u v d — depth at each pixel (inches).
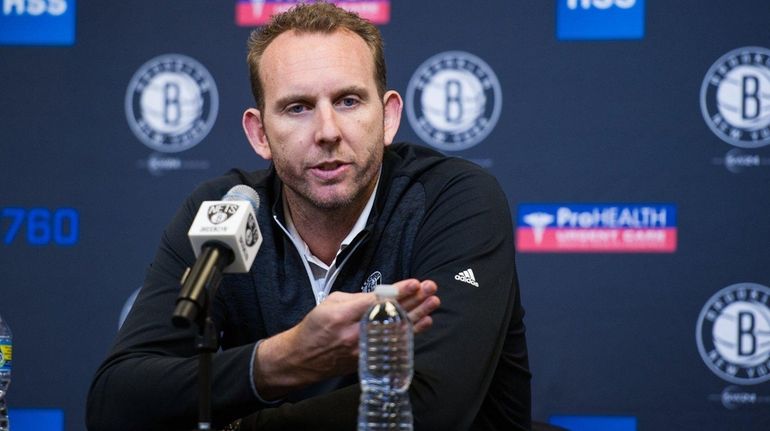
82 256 523.8
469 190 298.8
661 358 500.1
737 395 496.7
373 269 305.0
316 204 284.4
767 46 498.3
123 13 526.6
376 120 286.7
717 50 500.4
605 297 502.6
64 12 527.8
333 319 226.1
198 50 523.8
